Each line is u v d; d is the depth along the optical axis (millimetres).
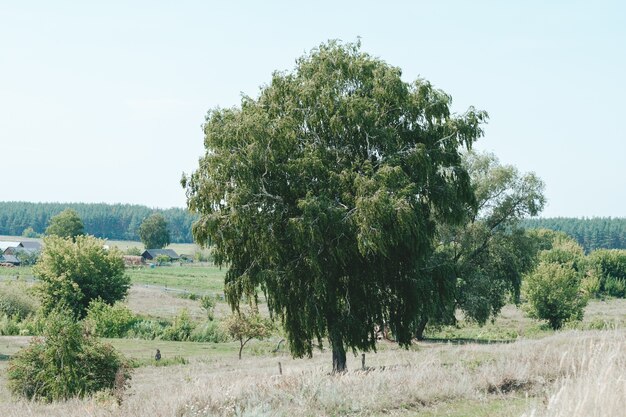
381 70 27141
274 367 33688
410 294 26984
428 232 27609
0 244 183000
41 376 22984
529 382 12148
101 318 60375
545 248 142250
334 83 26750
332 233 24312
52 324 23594
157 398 13250
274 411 10344
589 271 114812
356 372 14078
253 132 24719
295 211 25141
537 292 62281
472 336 59531
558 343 21500
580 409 6141
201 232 25766
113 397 16922
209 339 58062
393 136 26203
